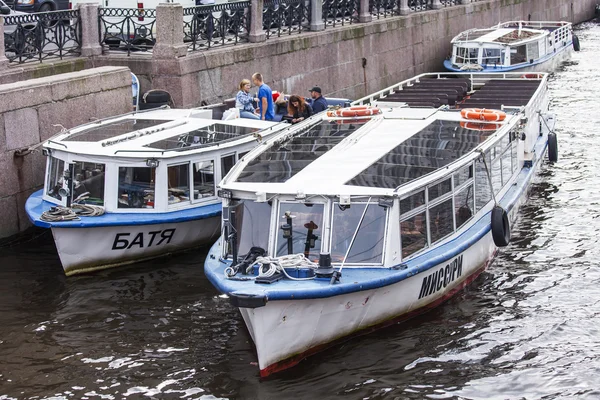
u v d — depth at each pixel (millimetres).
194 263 22172
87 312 19469
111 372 16906
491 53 46031
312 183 17812
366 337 17906
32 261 22297
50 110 24109
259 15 32688
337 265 17281
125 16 29359
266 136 23766
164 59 28719
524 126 24609
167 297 20250
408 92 30578
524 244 23219
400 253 17562
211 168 22641
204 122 24359
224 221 17812
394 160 19422
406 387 16219
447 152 20172
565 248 22906
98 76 25547
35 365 17188
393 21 43062
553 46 50281
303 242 17344
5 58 26172
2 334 18438
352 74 39562
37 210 21641
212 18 30672
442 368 16875
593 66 51062
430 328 18375
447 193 19156
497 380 16422
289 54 34500
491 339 18000
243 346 17906
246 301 15492
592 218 25156
